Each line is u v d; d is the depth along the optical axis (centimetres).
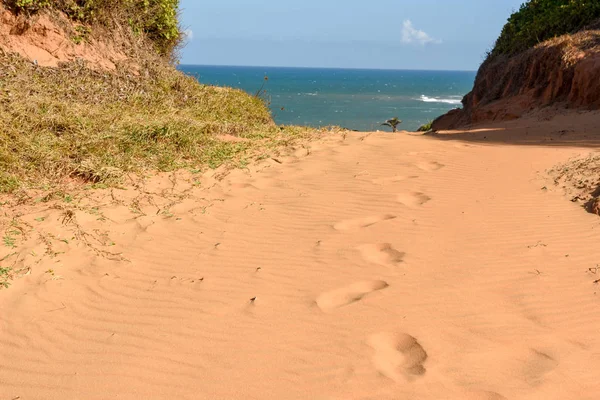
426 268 515
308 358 386
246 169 866
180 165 866
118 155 841
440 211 658
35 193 697
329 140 1097
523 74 1845
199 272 527
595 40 1652
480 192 727
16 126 824
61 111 923
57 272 518
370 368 372
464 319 429
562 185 734
